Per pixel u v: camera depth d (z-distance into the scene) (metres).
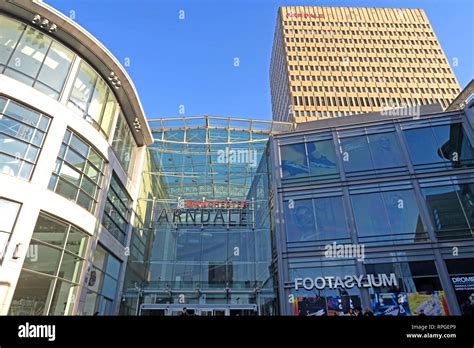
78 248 14.09
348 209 17.20
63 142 13.90
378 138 19.03
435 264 14.92
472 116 17.78
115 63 17.31
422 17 110.75
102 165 16.91
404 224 16.27
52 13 14.27
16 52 13.19
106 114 17.92
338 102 91.25
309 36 103.88
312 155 19.53
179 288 18.61
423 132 18.56
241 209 21.31
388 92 94.56
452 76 98.81
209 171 23.39
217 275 18.94
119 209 19.06
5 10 13.48
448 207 16.17
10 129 11.92
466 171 16.81
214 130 24.80
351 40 104.81
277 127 24.70
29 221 11.41
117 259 18.58
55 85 14.36
